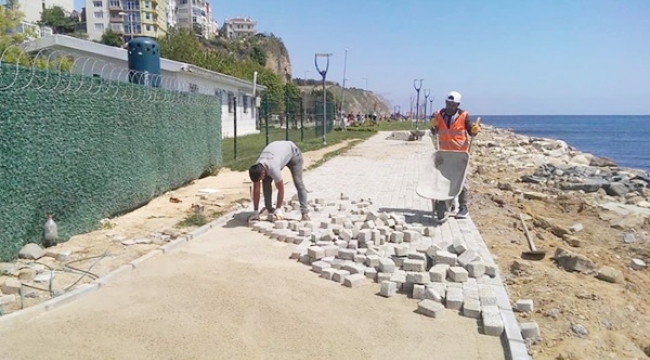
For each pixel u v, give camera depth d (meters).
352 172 14.87
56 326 4.48
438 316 4.85
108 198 8.19
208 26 138.88
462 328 4.64
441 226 8.23
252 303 5.00
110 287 5.42
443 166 8.66
